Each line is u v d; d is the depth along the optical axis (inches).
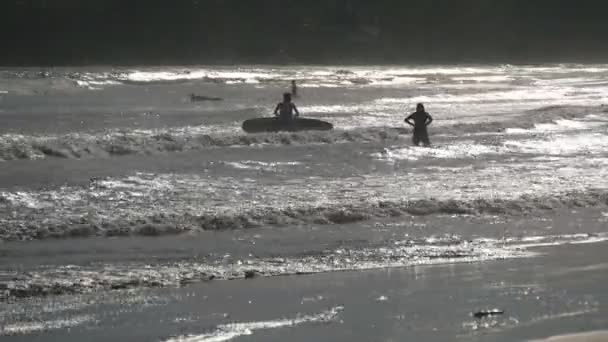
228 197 2427.4
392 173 3009.4
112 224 1987.0
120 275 1573.6
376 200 2345.0
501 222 2170.3
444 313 1310.3
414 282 1544.0
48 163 3243.1
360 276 1598.2
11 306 1350.9
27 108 6181.1
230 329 1231.5
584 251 1850.4
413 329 1222.9
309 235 1974.7
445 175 2962.6
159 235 1955.0
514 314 1295.5
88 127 4785.9
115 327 1241.4
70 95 7869.1
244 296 1435.8
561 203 2413.9
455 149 3791.8
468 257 1775.3
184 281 1544.0
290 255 1772.9
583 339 1156.5
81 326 1246.3
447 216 2230.6
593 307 1337.4
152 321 1273.4
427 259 1753.2
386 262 1720.0
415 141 3998.5
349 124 5211.6
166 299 1412.4
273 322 1269.7
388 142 4151.1
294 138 4133.9
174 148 3754.9
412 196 2465.6
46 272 1583.4
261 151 3735.2
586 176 2965.1
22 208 2191.2
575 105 6811.0
